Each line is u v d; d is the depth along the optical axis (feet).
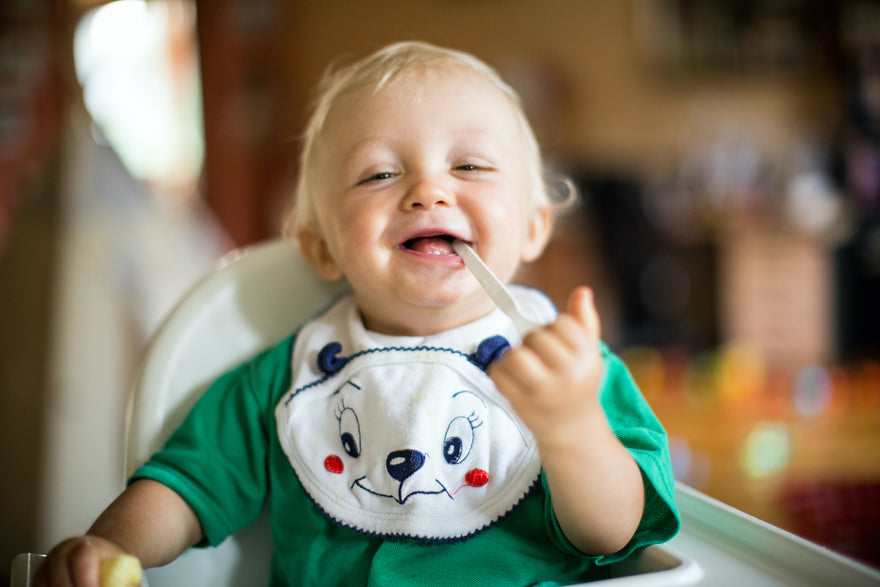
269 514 2.06
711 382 9.39
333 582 1.82
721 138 11.31
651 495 1.65
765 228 10.98
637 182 11.30
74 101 5.29
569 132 11.59
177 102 8.95
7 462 4.66
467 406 1.86
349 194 1.99
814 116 11.20
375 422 1.89
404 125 1.99
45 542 4.62
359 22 11.78
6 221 4.72
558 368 1.39
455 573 1.74
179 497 1.86
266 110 11.09
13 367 4.68
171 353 2.13
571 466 1.51
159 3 8.36
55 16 5.25
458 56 2.27
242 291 2.25
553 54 11.62
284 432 1.96
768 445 6.80
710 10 11.22
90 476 4.75
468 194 1.96
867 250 10.67
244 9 10.82
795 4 11.07
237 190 10.19
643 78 11.48
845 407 8.27
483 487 1.80
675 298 11.38
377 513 1.82
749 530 1.71
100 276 4.83
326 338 2.12
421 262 1.91
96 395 4.78
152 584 1.93
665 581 1.54
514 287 2.27
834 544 4.59
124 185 5.30
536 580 1.75
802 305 10.82
